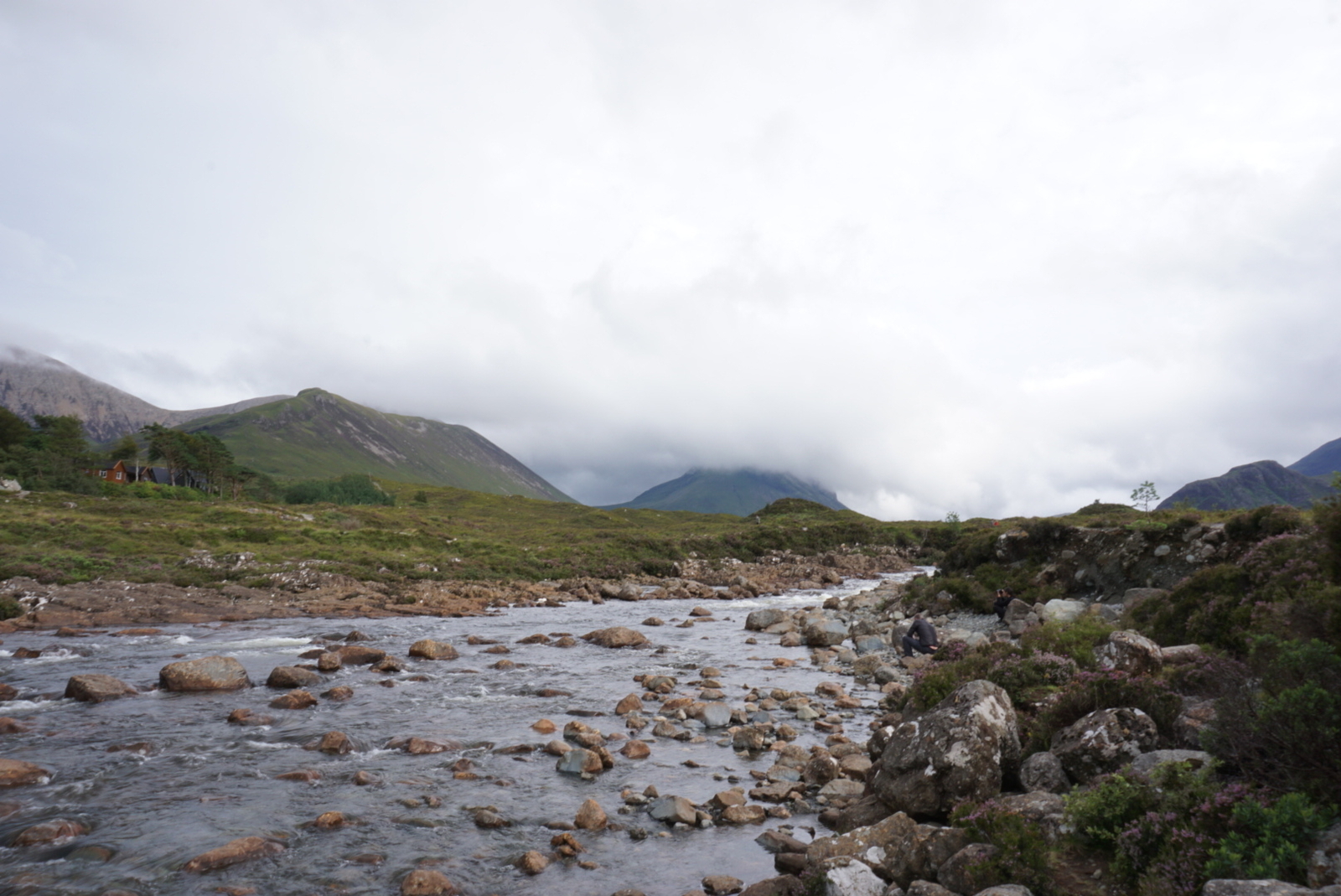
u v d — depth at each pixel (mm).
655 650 32312
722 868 10281
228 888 9477
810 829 11734
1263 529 24406
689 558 92375
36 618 36156
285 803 12727
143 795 13000
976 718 11109
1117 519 35594
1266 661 10016
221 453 154250
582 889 9656
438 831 11609
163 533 62250
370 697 21594
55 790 13141
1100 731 10492
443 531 100438
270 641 32375
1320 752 7227
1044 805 9211
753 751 16219
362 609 45969
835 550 110938
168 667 22062
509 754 15891
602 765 14828
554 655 30859
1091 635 16109
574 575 74375
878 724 17359
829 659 28906
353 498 171375
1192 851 6762
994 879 7715
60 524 59562
